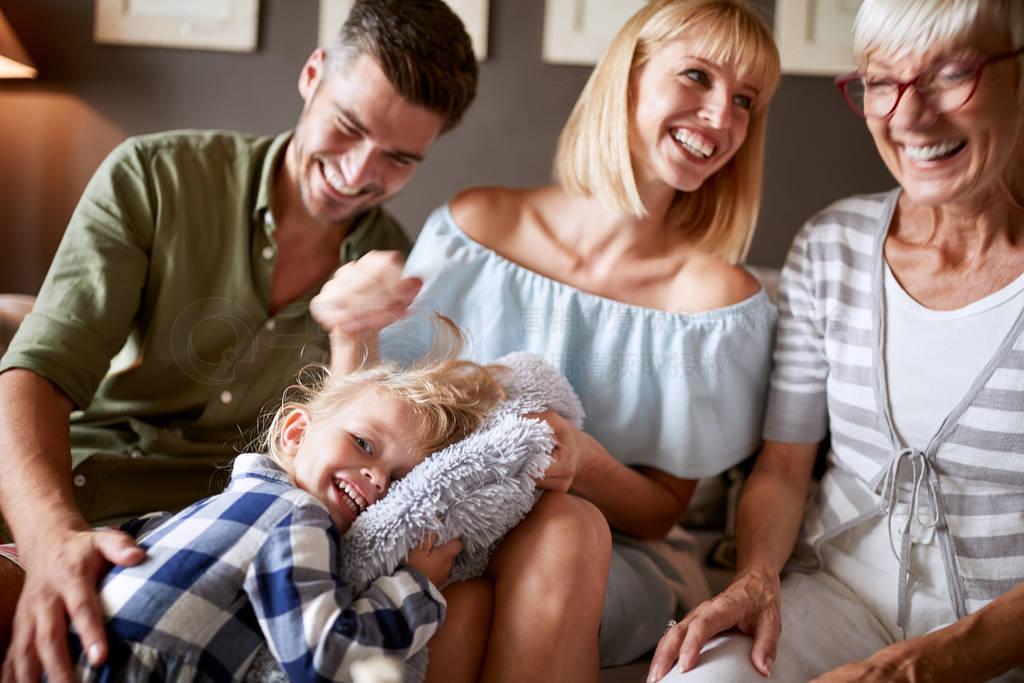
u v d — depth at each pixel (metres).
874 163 2.12
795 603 1.07
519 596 0.89
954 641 0.89
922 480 1.07
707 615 0.95
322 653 0.73
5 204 2.16
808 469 1.26
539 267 1.35
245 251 1.33
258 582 0.76
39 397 1.07
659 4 1.26
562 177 1.38
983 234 1.08
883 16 1.01
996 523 1.03
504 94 2.13
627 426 1.28
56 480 0.97
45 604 0.77
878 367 1.12
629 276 1.34
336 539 0.84
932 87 1.00
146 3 2.10
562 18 2.09
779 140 2.13
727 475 1.57
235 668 0.75
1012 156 1.04
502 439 0.93
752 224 1.40
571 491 1.16
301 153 1.30
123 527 0.91
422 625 0.80
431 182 2.16
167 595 0.75
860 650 1.03
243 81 2.12
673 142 1.25
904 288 1.14
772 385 1.27
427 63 1.22
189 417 1.34
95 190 1.28
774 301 1.64
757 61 1.23
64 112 2.14
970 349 1.06
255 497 0.83
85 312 1.18
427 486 0.87
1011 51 0.97
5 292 2.17
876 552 1.12
